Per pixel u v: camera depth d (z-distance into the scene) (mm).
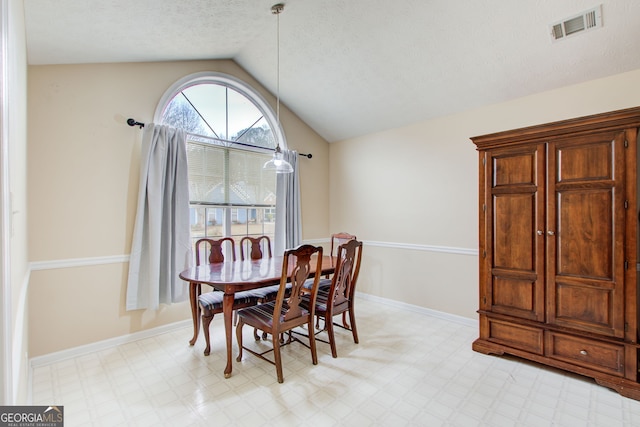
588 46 2367
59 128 2598
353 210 4547
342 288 2781
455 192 3443
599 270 2158
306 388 2180
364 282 4375
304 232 4574
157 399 2057
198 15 2475
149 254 2967
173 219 3176
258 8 2625
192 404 2004
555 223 2330
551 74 2682
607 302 2133
